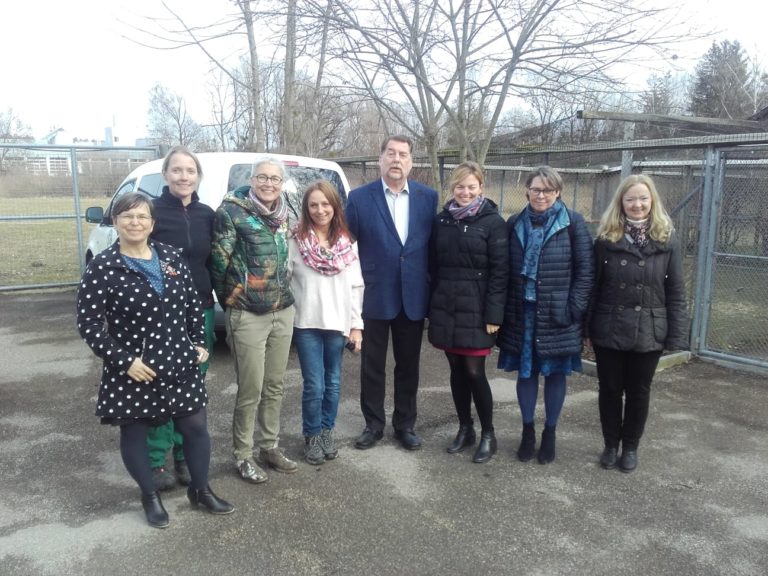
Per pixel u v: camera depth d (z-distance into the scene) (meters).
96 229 7.96
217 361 5.70
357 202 3.86
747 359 5.59
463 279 3.67
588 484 3.55
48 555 2.82
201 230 3.34
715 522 3.15
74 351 6.21
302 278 3.63
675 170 10.43
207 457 3.16
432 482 3.56
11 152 9.78
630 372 3.63
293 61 7.53
